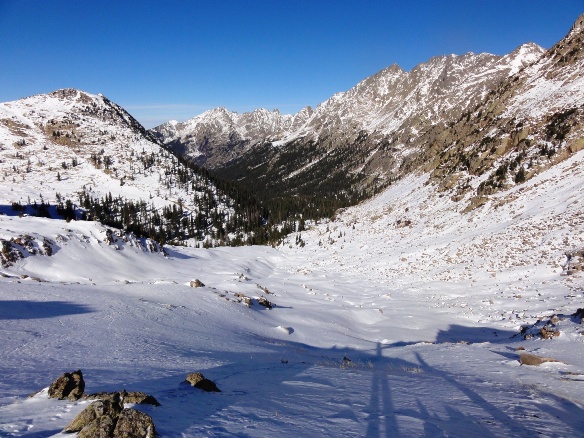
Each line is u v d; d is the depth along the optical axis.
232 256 99.94
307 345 26.88
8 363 11.34
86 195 158.00
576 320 18.00
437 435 6.28
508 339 21.34
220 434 5.50
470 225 60.66
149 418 5.32
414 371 13.76
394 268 61.25
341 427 6.46
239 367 12.91
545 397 9.16
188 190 192.12
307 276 73.69
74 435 5.03
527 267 39.03
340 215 140.12
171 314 26.14
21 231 50.44
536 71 94.38
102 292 30.52
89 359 12.72
